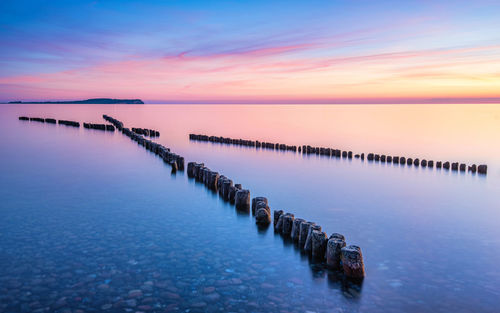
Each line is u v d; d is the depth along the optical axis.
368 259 8.85
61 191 14.84
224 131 46.31
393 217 12.15
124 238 9.91
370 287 7.47
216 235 10.26
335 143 34.69
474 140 36.69
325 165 21.88
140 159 22.80
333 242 8.29
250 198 13.98
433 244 9.85
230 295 7.07
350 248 8.00
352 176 18.86
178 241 9.77
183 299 6.89
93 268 8.08
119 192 14.81
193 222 11.34
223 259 8.68
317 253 8.76
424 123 59.94
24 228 10.52
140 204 13.20
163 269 8.10
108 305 6.64
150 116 82.31
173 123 60.34
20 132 39.28
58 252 8.89
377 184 17.05
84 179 17.11
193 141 33.59
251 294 7.12
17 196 13.96
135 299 6.86
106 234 10.19
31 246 9.24
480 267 8.48
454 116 82.38
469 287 7.55
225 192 13.95
